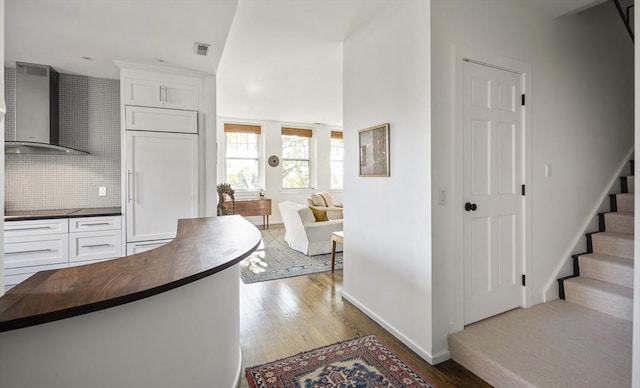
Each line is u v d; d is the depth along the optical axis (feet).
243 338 7.79
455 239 6.96
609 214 9.39
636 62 4.42
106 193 11.94
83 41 8.77
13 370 2.87
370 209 8.75
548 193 8.51
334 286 11.47
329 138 27.53
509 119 7.76
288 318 8.87
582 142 9.20
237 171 24.67
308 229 15.65
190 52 9.55
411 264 7.22
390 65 7.82
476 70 7.24
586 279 8.64
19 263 9.37
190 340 4.32
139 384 3.63
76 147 11.51
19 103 10.08
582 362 5.80
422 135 6.81
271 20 8.64
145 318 3.67
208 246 5.27
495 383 5.87
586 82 9.24
